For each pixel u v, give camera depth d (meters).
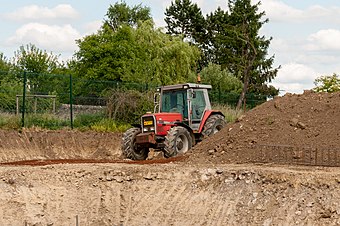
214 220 21.48
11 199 22.91
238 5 78.75
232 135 26.91
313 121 25.95
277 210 20.50
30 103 38.03
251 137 26.30
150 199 22.86
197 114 31.17
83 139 36.91
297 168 22.58
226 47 80.94
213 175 22.77
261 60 76.81
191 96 30.69
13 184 23.38
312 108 26.80
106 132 38.12
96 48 53.09
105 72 51.97
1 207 22.62
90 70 52.25
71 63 63.62
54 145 35.59
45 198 23.12
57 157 34.81
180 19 94.06
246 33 76.62
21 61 61.06
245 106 47.75
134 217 22.56
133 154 29.70
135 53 53.59
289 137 25.44
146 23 57.62
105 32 56.16
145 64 51.91
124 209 22.84
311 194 20.28
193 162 25.98
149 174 23.58
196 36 93.19
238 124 27.61
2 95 37.81
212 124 30.94
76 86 39.75
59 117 38.06
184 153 28.03
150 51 55.84
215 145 26.89
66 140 36.28
